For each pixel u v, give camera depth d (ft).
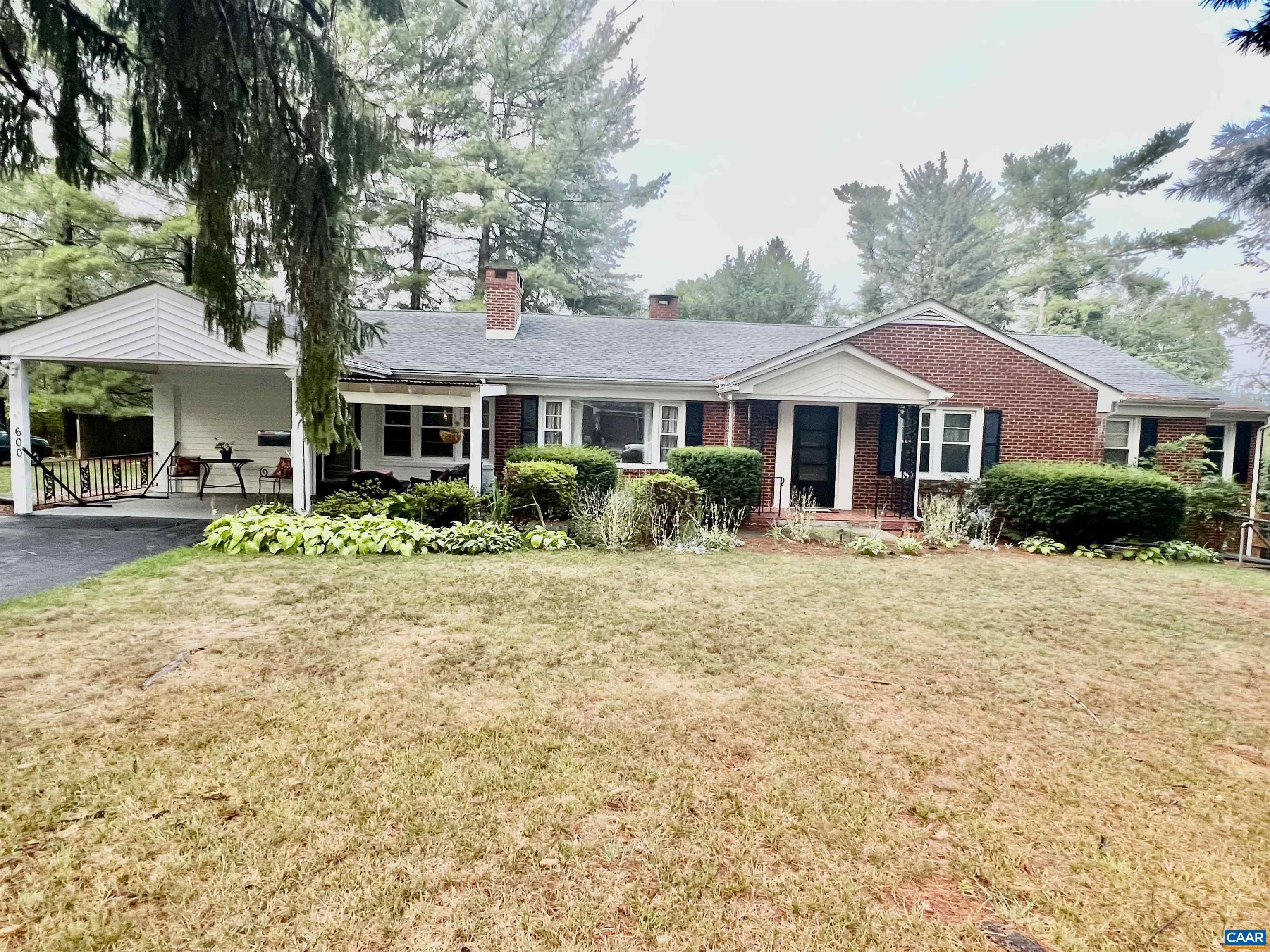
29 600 19.02
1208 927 7.70
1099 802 10.25
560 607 19.95
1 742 10.89
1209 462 40.40
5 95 14.96
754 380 39.06
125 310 31.24
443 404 34.01
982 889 8.25
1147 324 97.14
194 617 17.87
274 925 7.24
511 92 80.84
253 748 10.94
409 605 19.65
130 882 7.79
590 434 43.24
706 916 7.61
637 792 10.04
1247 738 12.56
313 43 16.53
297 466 31.60
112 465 45.29
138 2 14.08
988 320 111.34
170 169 15.37
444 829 8.94
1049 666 16.29
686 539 32.07
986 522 36.60
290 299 17.79
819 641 17.60
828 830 9.30
